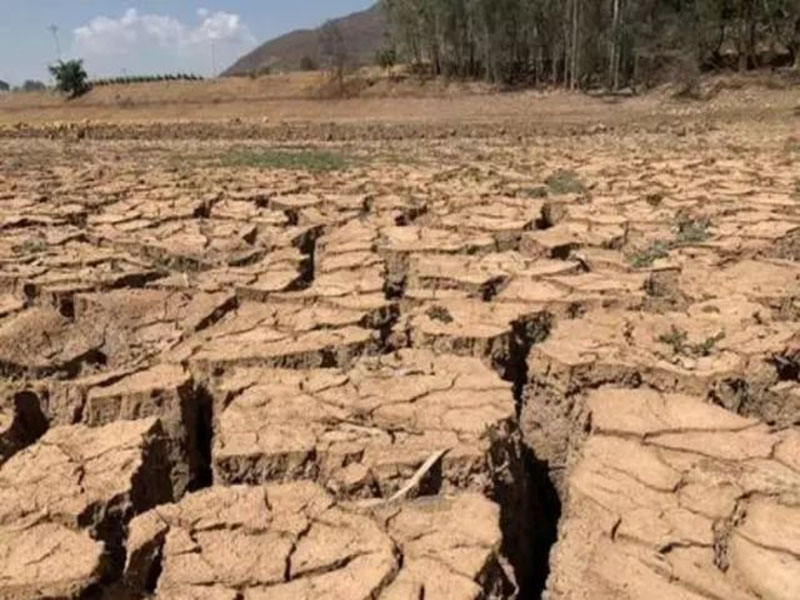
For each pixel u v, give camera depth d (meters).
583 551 3.63
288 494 4.01
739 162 17.02
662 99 35.84
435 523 3.79
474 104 39.41
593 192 13.38
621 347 5.93
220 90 48.56
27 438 5.30
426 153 22.78
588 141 25.52
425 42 46.81
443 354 6.01
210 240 10.35
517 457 4.78
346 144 27.81
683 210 11.42
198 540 3.64
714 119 29.98
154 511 3.86
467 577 3.40
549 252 9.39
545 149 22.81
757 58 39.78
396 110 40.66
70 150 27.52
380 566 3.45
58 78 51.75
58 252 9.57
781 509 3.78
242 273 8.44
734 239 9.38
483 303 7.18
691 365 5.55
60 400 5.54
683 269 8.26
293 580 3.38
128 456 4.41
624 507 3.84
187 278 8.26
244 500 3.95
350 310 7.12
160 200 13.48
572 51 40.00
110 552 3.75
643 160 18.08
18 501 3.97
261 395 5.18
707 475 4.08
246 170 18.33
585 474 4.14
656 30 40.69
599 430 4.62
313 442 4.54
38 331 6.71
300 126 34.28
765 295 7.22
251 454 4.42
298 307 7.39
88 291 7.86
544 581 4.58
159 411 5.32
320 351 6.09
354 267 8.68
